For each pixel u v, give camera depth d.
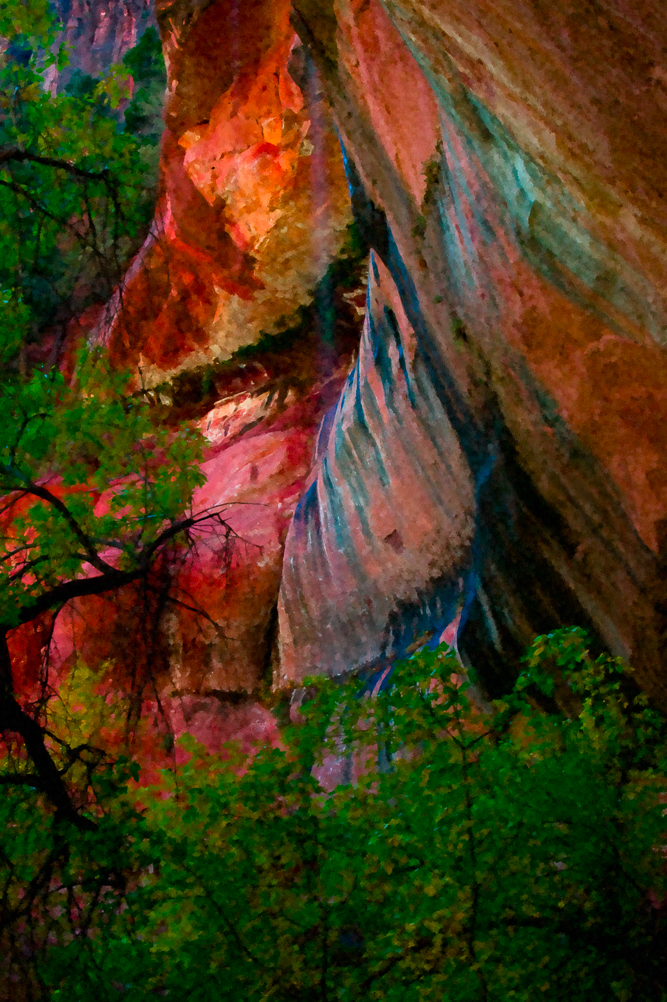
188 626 11.06
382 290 9.04
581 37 4.18
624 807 3.62
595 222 4.95
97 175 6.11
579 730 4.03
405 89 6.89
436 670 3.67
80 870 3.93
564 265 5.60
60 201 6.05
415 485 8.59
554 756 3.79
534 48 4.47
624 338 5.52
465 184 6.32
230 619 11.20
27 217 6.02
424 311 7.69
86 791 4.64
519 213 5.73
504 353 6.55
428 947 3.38
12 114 5.93
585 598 6.37
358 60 7.30
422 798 3.44
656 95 4.02
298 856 3.43
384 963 3.25
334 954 3.58
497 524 7.05
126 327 7.01
